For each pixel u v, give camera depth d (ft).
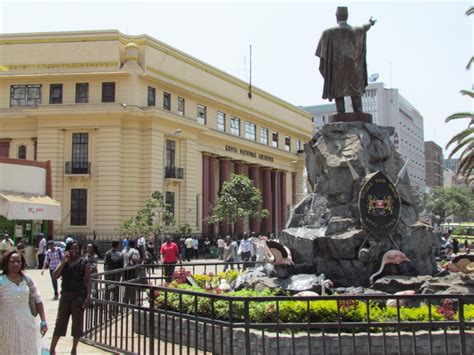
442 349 25.89
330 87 43.50
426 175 418.51
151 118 126.31
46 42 130.62
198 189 146.00
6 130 130.62
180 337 24.73
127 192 124.67
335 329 26.89
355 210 39.04
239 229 163.43
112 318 32.22
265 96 185.78
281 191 195.21
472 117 102.58
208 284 44.98
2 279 20.25
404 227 39.11
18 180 96.63
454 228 249.96
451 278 35.35
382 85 321.11
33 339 20.29
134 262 54.70
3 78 130.11
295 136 207.00
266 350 26.12
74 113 123.34
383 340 23.89
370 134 41.75
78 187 125.08
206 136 149.89
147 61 130.52
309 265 38.06
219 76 159.43
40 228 101.45
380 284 35.14
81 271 28.30
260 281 37.32
